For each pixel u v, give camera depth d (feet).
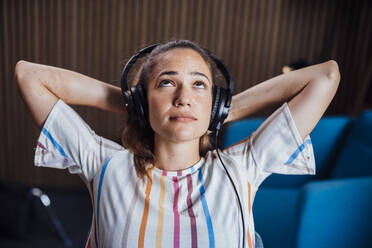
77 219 8.87
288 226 5.68
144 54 2.54
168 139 2.31
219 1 9.89
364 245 5.08
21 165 10.82
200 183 2.35
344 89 10.24
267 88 2.61
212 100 2.43
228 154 2.52
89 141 2.49
